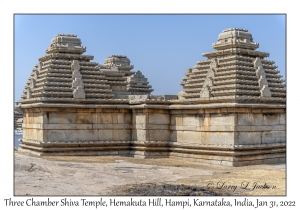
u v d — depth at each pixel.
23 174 25.80
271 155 34.00
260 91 33.66
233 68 33.72
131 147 37.66
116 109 37.44
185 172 28.94
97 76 38.22
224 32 36.19
